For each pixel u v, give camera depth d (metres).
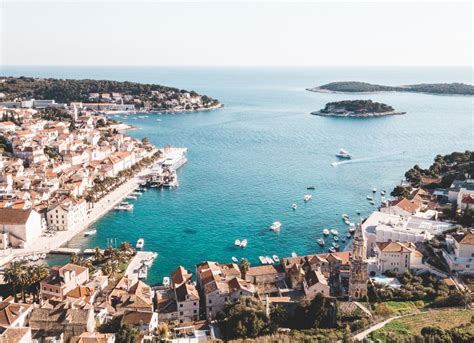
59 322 138.38
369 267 191.88
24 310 144.50
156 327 145.38
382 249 185.38
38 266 181.88
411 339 130.62
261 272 182.12
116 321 145.00
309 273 174.38
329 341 132.12
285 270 184.75
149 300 159.50
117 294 163.50
